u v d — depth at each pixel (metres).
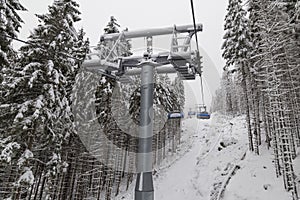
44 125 8.52
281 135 9.52
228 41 15.88
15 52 8.42
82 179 13.91
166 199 14.16
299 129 10.86
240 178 11.66
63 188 12.80
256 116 14.25
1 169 8.82
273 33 10.64
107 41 4.59
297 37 9.77
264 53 10.66
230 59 15.82
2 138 8.77
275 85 9.99
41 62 9.13
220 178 13.04
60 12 9.87
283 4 9.66
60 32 9.41
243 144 15.59
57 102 8.90
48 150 9.84
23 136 8.33
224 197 10.98
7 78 9.22
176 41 4.26
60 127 10.02
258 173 11.35
